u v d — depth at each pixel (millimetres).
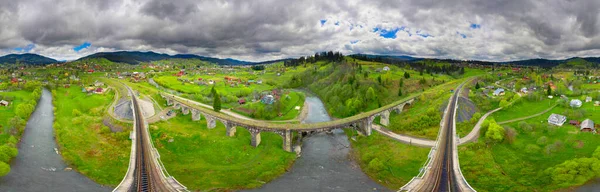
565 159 96062
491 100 168375
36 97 198125
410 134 135625
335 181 98188
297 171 106750
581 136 106312
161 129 134125
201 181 93875
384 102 199500
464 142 114500
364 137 137875
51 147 115312
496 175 92438
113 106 173750
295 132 137250
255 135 124375
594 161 86000
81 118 146125
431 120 140750
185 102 175500
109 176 94875
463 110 153125
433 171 90000
